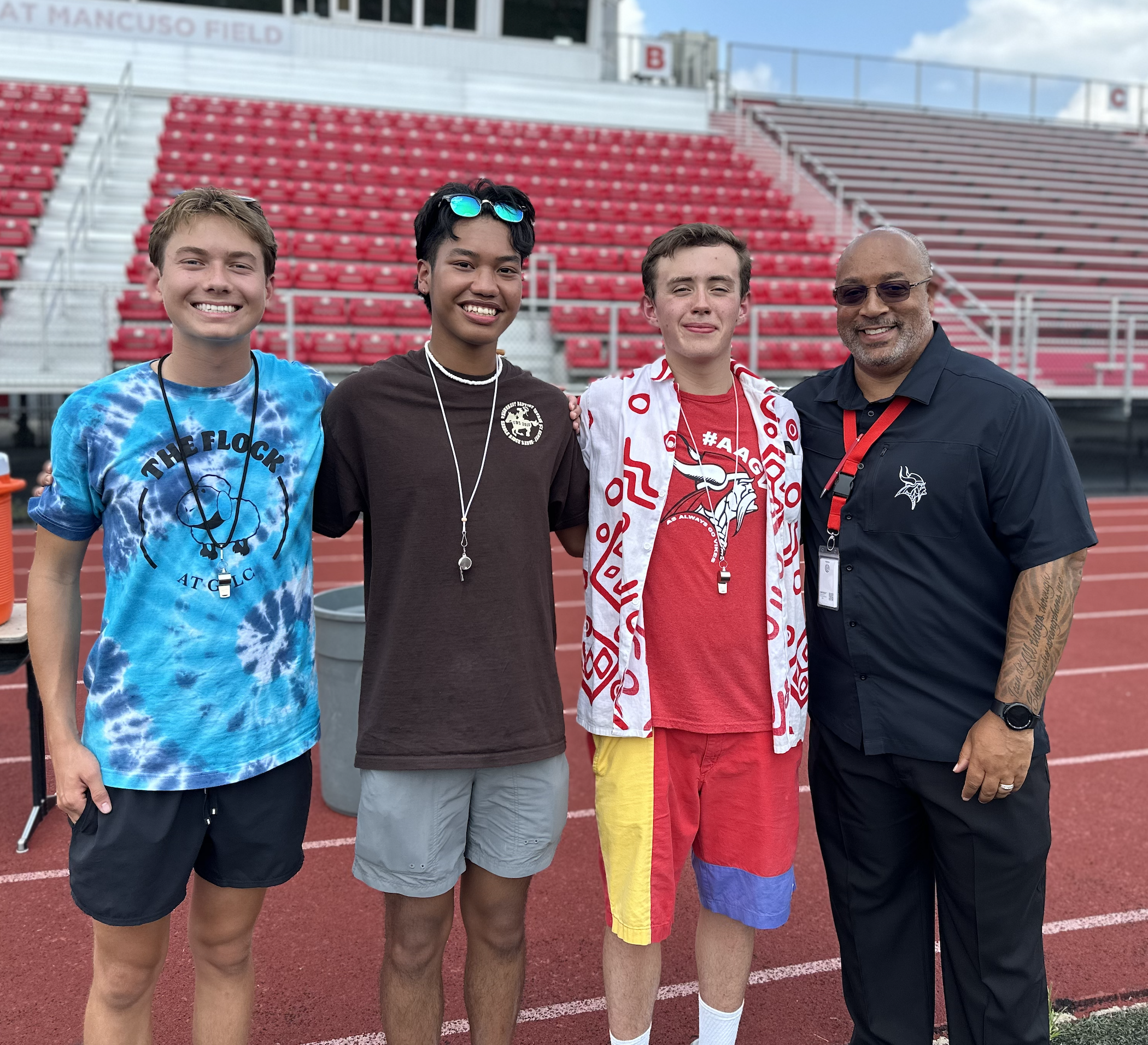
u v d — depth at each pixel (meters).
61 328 10.26
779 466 2.07
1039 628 1.87
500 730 1.96
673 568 2.04
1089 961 2.70
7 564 3.22
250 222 1.75
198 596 1.78
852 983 2.19
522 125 17.77
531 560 1.98
